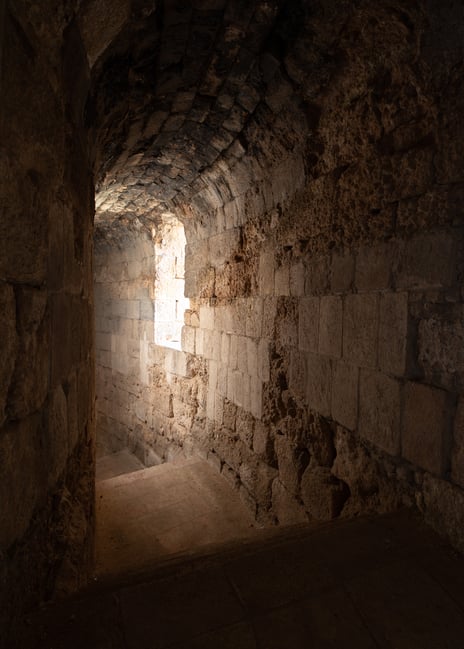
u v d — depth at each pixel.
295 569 1.58
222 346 4.43
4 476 1.04
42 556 1.37
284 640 1.25
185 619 1.32
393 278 2.08
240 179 3.69
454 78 1.71
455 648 1.24
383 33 1.95
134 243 6.86
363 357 2.31
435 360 1.84
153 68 2.39
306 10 2.03
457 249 1.72
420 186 1.90
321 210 2.69
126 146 3.31
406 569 1.58
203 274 4.86
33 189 1.20
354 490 2.43
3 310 1.01
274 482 3.38
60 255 1.55
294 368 3.09
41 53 1.24
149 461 6.61
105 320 8.12
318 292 2.76
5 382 1.03
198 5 1.96
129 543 3.32
